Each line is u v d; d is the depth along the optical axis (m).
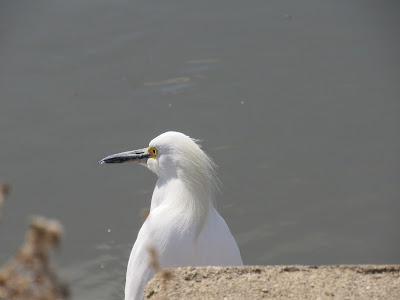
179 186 6.81
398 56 16.56
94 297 10.56
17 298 2.29
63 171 13.63
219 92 15.47
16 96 15.70
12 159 13.97
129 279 6.94
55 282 2.28
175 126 14.41
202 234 6.60
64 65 16.55
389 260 11.27
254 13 18.22
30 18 18.17
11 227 12.33
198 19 17.95
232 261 6.77
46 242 2.21
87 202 12.84
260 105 15.04
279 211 12.49
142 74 16.12
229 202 12.72
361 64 16.36
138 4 18.50
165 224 6.56
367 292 4.87
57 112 15.16
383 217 12.27
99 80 16.02
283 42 17.16
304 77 15.95
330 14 18.22
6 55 16.94
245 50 16.86
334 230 12.03
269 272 5.20
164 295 4.87
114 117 14.86
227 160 13.55
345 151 13.88
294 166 13.51
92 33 17.53
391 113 14.81
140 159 7.60
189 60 16.53
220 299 4.79
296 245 11.70
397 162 13.54
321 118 14.71
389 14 18.09
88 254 11.56
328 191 12.95
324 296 4.81
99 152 13.92
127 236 11.95
